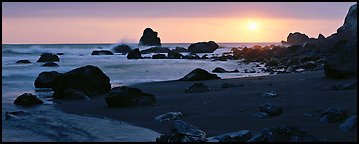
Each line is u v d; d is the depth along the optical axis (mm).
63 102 21750
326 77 22969
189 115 16109
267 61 53312
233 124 14062
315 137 10438
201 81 29328
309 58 45781
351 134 11539
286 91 19719
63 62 55438
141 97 19422
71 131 14125
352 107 14664
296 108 15555
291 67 40812
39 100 21000
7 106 20016
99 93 25219
